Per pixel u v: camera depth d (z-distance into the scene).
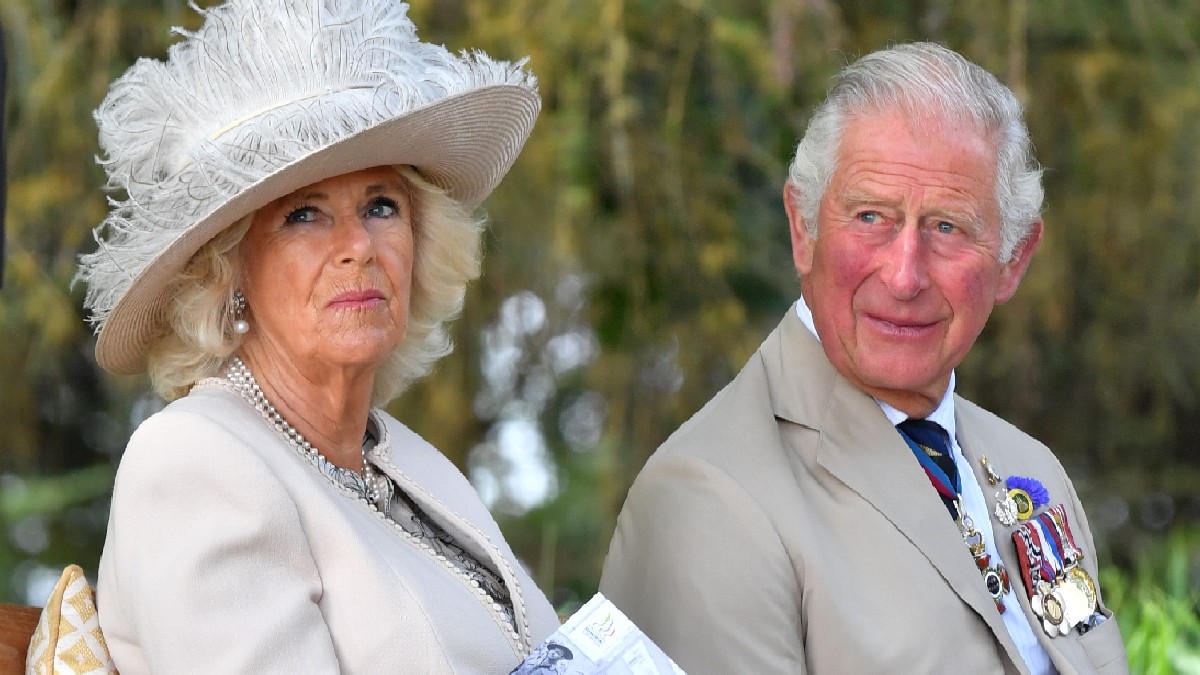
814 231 11.98
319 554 9.80
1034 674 12.01
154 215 9.90
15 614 10.03
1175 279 24.73
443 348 11.84
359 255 10.24
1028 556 12.22
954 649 11.23
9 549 24.72
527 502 24.95
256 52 10.12
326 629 9.52
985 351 25.72
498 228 21.02
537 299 22.95
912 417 12.16
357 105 10.20
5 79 9.62
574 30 20.42
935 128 11.52
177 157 10.07
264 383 10.45
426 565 10.37
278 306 10.27
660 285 22.12
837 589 11.20
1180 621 17.14
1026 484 12.64
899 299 11.53
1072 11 22.80
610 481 23.44
